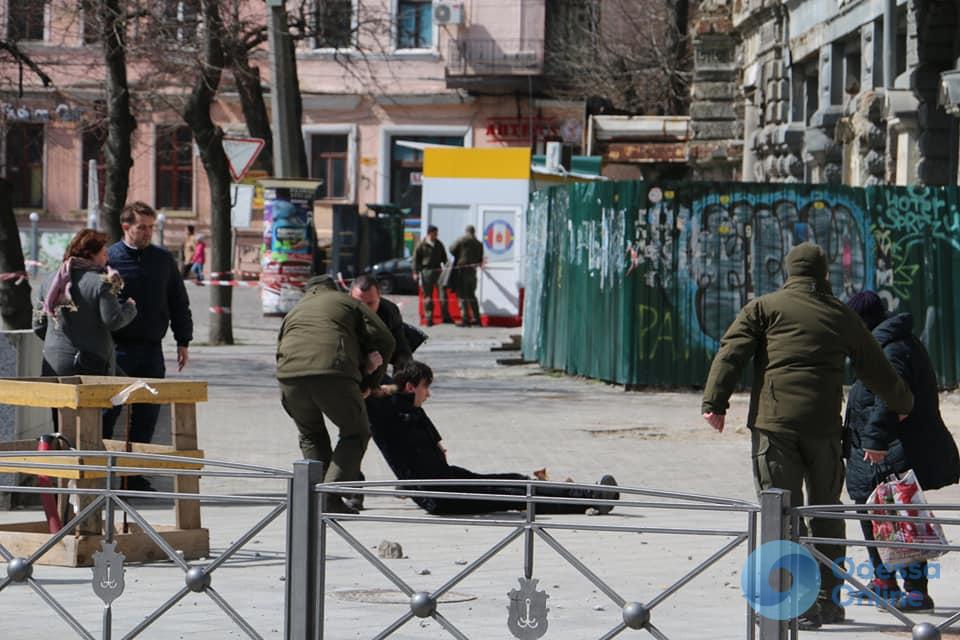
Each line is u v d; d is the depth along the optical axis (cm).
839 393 1202
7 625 1115
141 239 1797
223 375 3356
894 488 1216
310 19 6128
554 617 1152
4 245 3344
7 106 4362
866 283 2997
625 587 1283
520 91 8106
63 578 1302
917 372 1251
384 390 1745
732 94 5853
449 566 1380
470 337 4516
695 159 5919
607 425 2542
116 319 1648
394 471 1748
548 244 3519
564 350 3384
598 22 8206
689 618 1156
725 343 1213
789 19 4897
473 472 1934
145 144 7506
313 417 1664
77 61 7244
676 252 3030
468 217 5003
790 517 849
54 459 1355
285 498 920
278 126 4688
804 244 1223
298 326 1638
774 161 5059
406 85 8225
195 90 4209
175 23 4388
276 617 1147
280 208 5131
